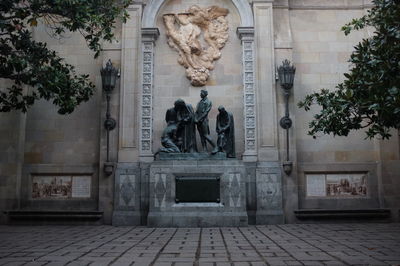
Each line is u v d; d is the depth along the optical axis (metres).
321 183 15.75
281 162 15.35
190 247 9.22
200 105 14.94
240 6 16.44
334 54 16.50
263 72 15.82
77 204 15.53
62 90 11.22
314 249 8.84
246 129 15.65
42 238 10.95
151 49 16.20
